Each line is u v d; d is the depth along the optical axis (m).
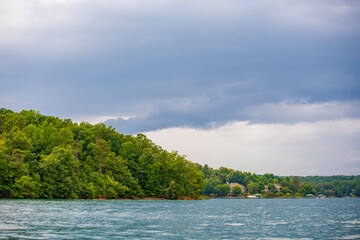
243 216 73.81
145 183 182.50
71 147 148.12
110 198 158.00
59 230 40.69
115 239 35.69
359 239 39.25
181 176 192.25
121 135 197.00
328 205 160.25
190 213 78.00
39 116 178.75
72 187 135.12
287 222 59.94
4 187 116.56
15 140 132.12
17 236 35.28
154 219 58.84
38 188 123.56
